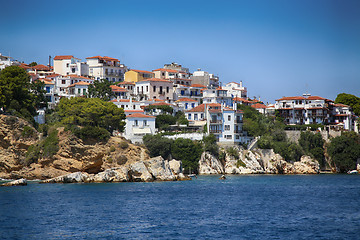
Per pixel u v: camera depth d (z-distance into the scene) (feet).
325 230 214.28
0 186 371.76
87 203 283.18
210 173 492.95
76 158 427.33
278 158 518.78
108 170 410.93
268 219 238.27
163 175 424.46
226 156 514.27
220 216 245.45
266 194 332.60
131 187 367.66
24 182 381.60
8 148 430.61
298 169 520.42
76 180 402.52
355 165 531.91
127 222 228.84
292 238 200.34
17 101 465.88
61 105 476.95
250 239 198.18
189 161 489.67
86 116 468.34
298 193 339.36
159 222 229.66
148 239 197.47
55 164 426.10
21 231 208.85
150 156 472.44
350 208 272.10
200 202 291.58
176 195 322.34
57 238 197.67
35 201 288.30
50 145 427.74
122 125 494.59
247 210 263.90
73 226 219.20
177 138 498.69
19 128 435.53
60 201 289.53
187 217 242.17
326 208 272.10
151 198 306.55
